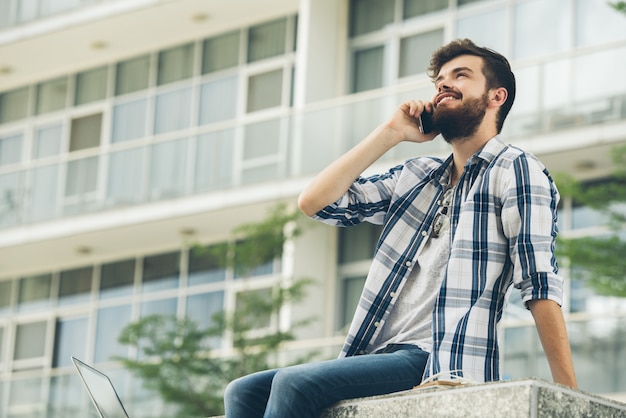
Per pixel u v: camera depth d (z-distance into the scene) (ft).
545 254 11.49
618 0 55.77
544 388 9.87
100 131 72.18
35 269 72.38
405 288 12.21
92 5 71.87
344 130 61.98
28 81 75.41
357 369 11.29
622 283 45.44
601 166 55.11
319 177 12.76
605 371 47.03
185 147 66.39
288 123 63.46
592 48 53.93
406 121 12.85
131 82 71.77
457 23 61.36
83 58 73.51
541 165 12.02
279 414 11.21
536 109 54.80
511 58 59.11
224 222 65.62
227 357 56.54
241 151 64.75
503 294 11.75
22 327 71.97
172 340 57.00
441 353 11.38
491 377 11.37
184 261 67.41
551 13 58.23
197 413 55.83
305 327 62.08
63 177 69.56
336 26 65.87
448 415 10.23
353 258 62.95
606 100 53.36
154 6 69.41
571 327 48.06
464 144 12.41
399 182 12.69
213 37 69.67
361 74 64.80
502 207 11.80
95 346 69.26
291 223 60.59
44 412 61.21
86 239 68.95
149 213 66.44
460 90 12.38
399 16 63.87
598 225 53.98
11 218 70.28
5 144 75.36
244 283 58.65
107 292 69.62
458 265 11.68
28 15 74.33
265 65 67.41
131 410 57.93
